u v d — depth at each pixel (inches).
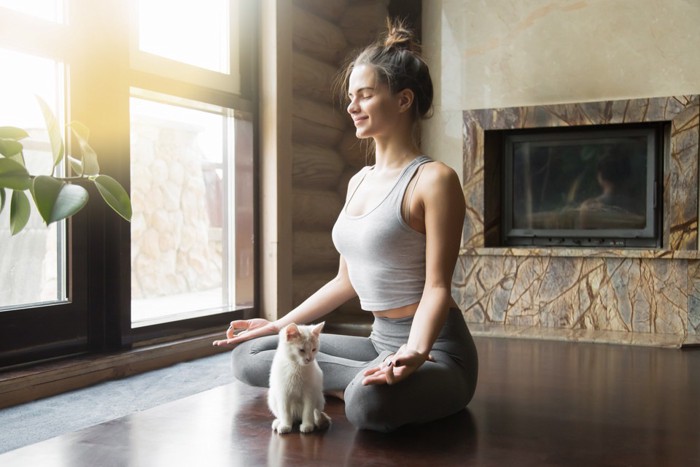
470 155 171.5
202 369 116.7
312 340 69.5
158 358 118.1
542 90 167.3
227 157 147.2
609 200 167.2
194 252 139.9
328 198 174.6
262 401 86.8
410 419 70.7
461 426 75.2
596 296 161.2
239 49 145.1
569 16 164.2
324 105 173.6
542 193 172.9
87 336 112.1
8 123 101.0
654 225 163.3
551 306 164.9
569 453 66.1
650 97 158.6
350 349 87.0
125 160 115.0
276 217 148.9
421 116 82.0
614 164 166.4
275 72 148.1
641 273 157.8
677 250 154.2
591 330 158.1
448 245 72.4
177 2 130.1
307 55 166.4
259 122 150.0
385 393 68.8
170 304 133.7
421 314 70.5
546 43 166.6
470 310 171.6
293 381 70.7
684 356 126.1
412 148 80.4
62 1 108.3
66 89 108.0
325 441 69.2
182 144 135.4
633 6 159.5
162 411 82.0
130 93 120.1
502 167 176.1
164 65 125.8
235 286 149.6
